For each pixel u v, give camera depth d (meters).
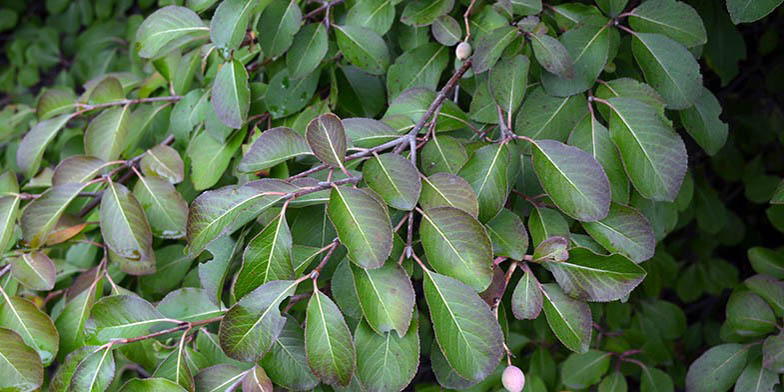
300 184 0.53
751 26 0.90
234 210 0.52
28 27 1.34
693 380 0.68
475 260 0.52
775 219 0.80
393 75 0.66
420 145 0.59
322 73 0.70
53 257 0.80
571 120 0.60
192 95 0.70
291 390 0.55
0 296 0.62
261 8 0.61
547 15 0.65
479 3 0.65
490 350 0.51
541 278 0.77
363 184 0.56
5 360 0.58
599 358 0.78
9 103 1.27
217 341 0.59
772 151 0.99
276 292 0.52
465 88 0.66
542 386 0.74
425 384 0.80
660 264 0.87
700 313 1.11
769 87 0.90
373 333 0.53
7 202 0.65
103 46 1.15
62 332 0.63
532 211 0.59
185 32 0.65
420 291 0.85
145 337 0.56
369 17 0.67
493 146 0.56
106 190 0.63
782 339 0.63
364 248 0.51
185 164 0.71
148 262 0.65
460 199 0.54
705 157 0.93
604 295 0.54
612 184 0.58
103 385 0.55
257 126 0.70
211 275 0.59
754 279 0.69
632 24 0.62
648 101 0.60
